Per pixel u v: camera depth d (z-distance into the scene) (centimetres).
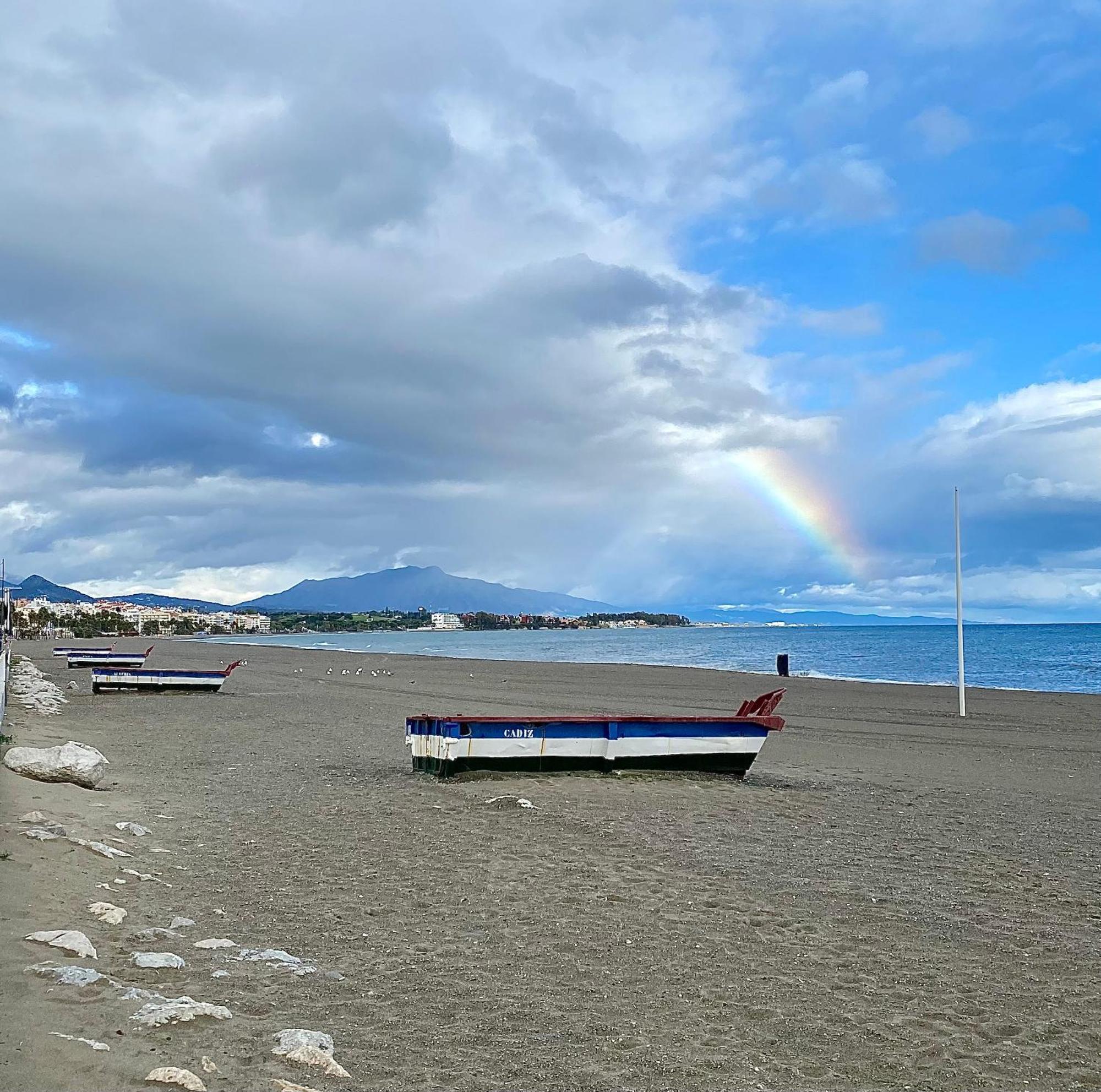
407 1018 645
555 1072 565
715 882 1043
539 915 908
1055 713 3203
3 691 2272
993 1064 591
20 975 637
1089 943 846
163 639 19738
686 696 3812
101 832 1184
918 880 1069
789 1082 562
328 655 9262
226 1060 543
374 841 1230
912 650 9469
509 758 1758
